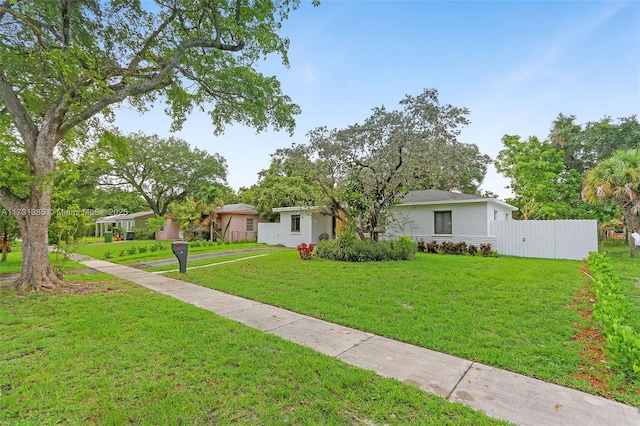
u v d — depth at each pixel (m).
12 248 20.67
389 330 4.22
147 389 2.71
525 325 4.26
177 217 25.72
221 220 23.91
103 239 29.95
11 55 6.55
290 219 19.14
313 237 17.80
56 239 9.16
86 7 6.94
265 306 5.61
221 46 8.01
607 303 3.86
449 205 14.10
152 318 4.74
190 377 2.91
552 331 4.03
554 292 5.97
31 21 6.25
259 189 26.64
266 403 2.51
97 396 2.60
